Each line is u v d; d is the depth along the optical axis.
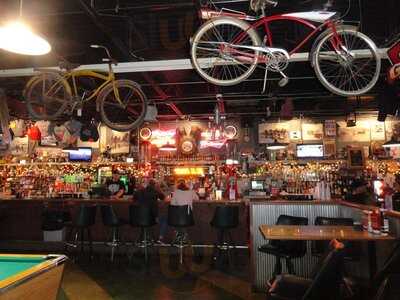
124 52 5.66
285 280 3.31
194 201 7.09
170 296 4.52
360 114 10.11
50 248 7.44
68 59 6.18
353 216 4.75
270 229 3.99
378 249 3.89
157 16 4.98
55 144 10.20
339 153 10.13
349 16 4.97
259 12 4.70
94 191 8.74
